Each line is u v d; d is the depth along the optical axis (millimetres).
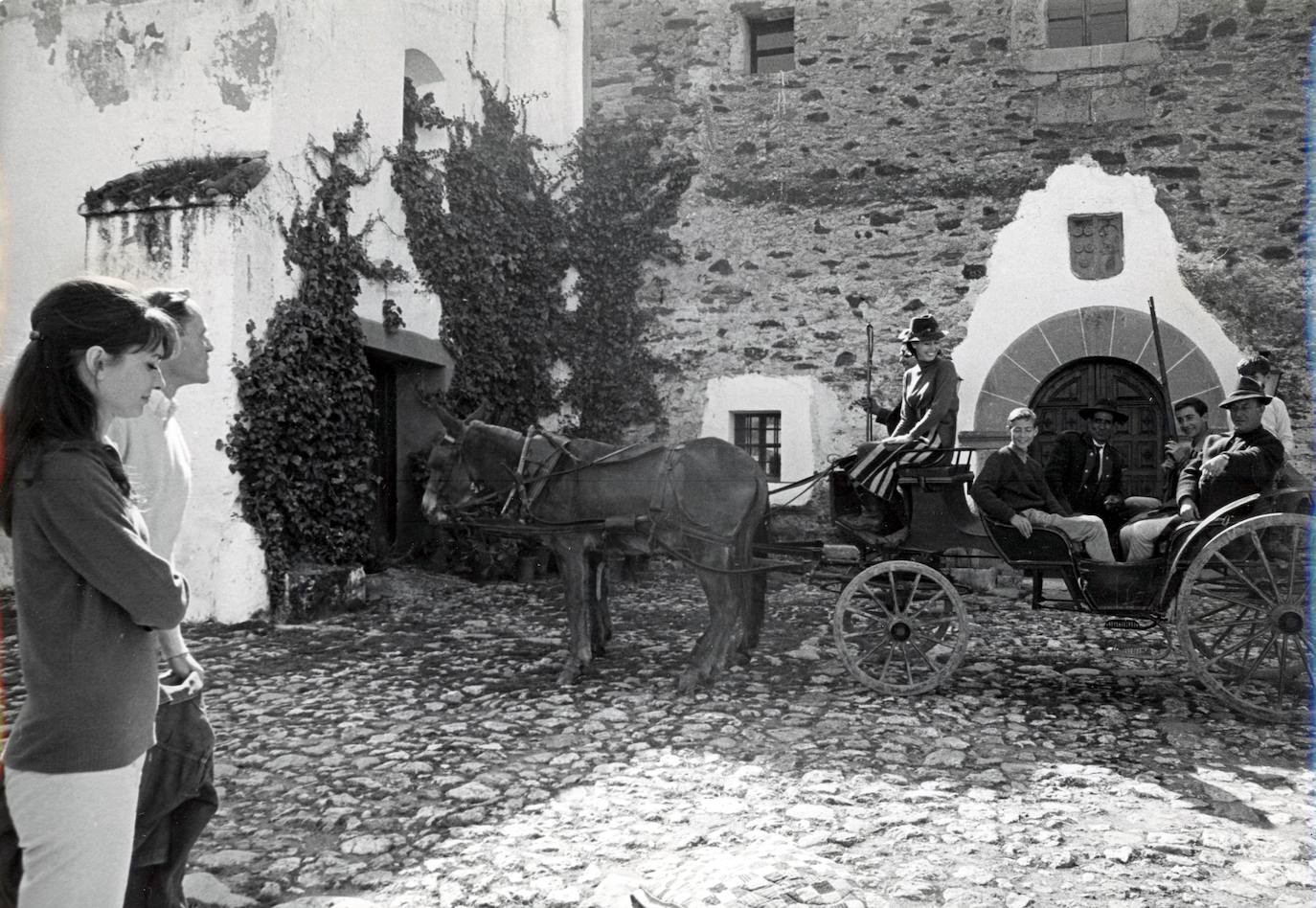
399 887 3314
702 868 3307
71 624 1885
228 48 8297
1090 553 5605
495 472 6469
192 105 8406
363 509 8992
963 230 11008
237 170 7895
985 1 11008
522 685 6148
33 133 8961
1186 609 5254
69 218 8859
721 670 6023
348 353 8883
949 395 6191
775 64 12078
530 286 11641
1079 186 10648
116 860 1934
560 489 6266
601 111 12289
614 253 12086
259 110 8195
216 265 7793
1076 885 3270
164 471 2529
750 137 11781
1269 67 10211
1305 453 9945
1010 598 9383
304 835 3799
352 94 9094
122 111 8664
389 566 10023
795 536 11375
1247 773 4426
